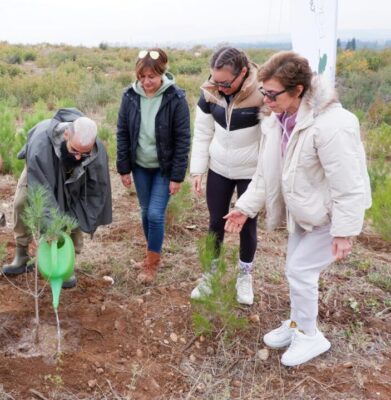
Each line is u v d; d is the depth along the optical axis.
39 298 3.29
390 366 2.91
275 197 2.67
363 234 4.82
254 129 2.97
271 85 2.28
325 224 2.55
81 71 17.86
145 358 2.88
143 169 3.45
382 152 6.88
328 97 2.26
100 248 4.11
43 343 2.91
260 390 2.70
